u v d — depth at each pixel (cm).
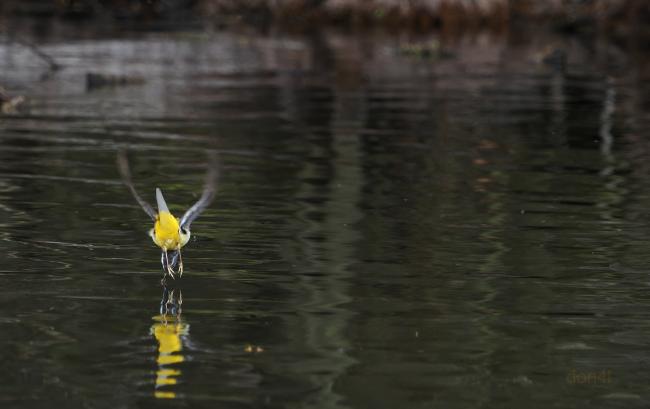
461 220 1541
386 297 1161
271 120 2541
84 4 6141
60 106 2692
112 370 931
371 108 2783
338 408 858
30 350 973
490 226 1508
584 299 1166
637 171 1952
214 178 975
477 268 1287
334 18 6169
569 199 1700
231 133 2328
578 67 3975
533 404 878
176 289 1178
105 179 1789
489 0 6150
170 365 945
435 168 1958
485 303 1145
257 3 6278
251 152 2094
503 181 1844
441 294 1180
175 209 1581
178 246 941
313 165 1966
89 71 3491
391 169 1938
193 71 3634
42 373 920
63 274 1223
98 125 2395
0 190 1670
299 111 2706
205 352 979
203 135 2291
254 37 4984
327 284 1207
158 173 1858
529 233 1469
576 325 1077
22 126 2347
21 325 1042
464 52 4525
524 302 1152
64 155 2002
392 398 883
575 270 1284
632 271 1280
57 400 863
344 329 1051
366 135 2338
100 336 1017
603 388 913
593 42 5144
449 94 3114
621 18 6188
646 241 1430
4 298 1127
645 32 5772
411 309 1123
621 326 1076
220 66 3803
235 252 1337
